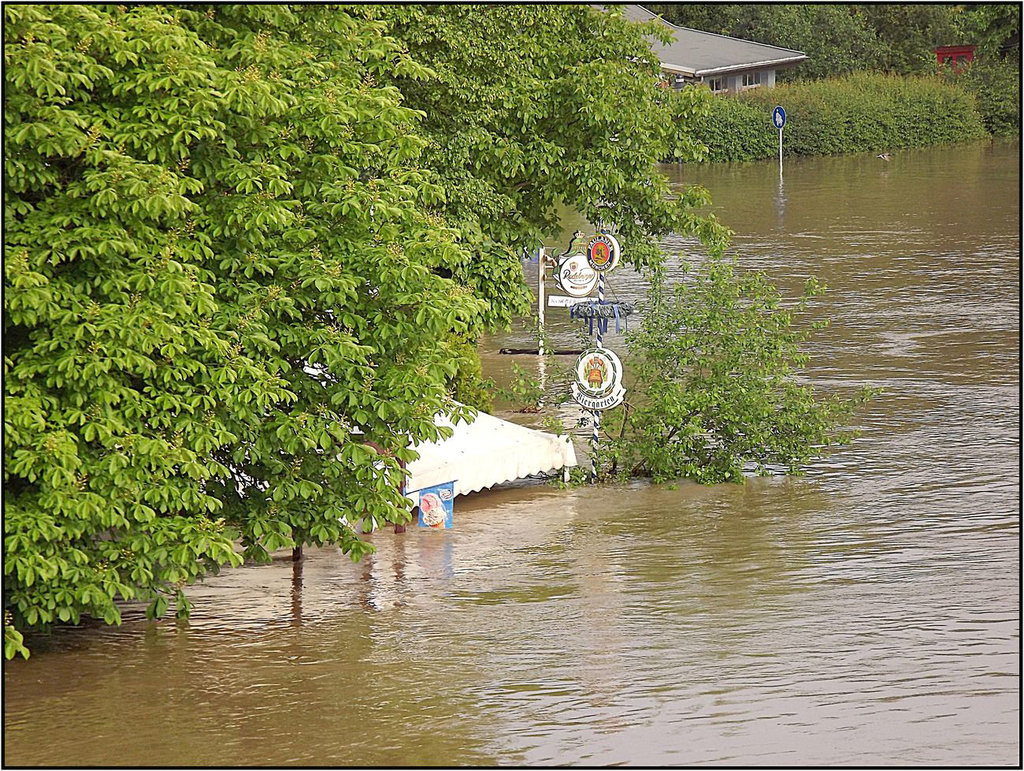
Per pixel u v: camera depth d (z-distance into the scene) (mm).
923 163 151000
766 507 36719
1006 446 42344
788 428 40125
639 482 39750
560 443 38531
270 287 26781
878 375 52906
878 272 78062
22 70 23016
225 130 26719
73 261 25062
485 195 41062
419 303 27734
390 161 29453
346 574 31828
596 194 42312
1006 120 189625
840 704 23203
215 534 25422
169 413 25875
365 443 28953
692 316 40281
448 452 36375
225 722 22938
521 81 41125
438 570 31984
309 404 28359
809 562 31688
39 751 21750
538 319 52281
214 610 29438
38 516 23953
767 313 62250
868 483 38781
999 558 31641
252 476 28891
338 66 29859
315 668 25578
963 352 56688
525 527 35406
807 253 85938
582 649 26297
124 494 24766
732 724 22422
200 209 26125
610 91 41562
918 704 23156
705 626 27453
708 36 187250
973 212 103812
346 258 27703
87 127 24359
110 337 24422
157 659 26266
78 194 24609
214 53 27156
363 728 22578
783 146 168625
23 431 23719
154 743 22031
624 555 32750
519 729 22406
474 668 25406
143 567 25125
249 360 25844
